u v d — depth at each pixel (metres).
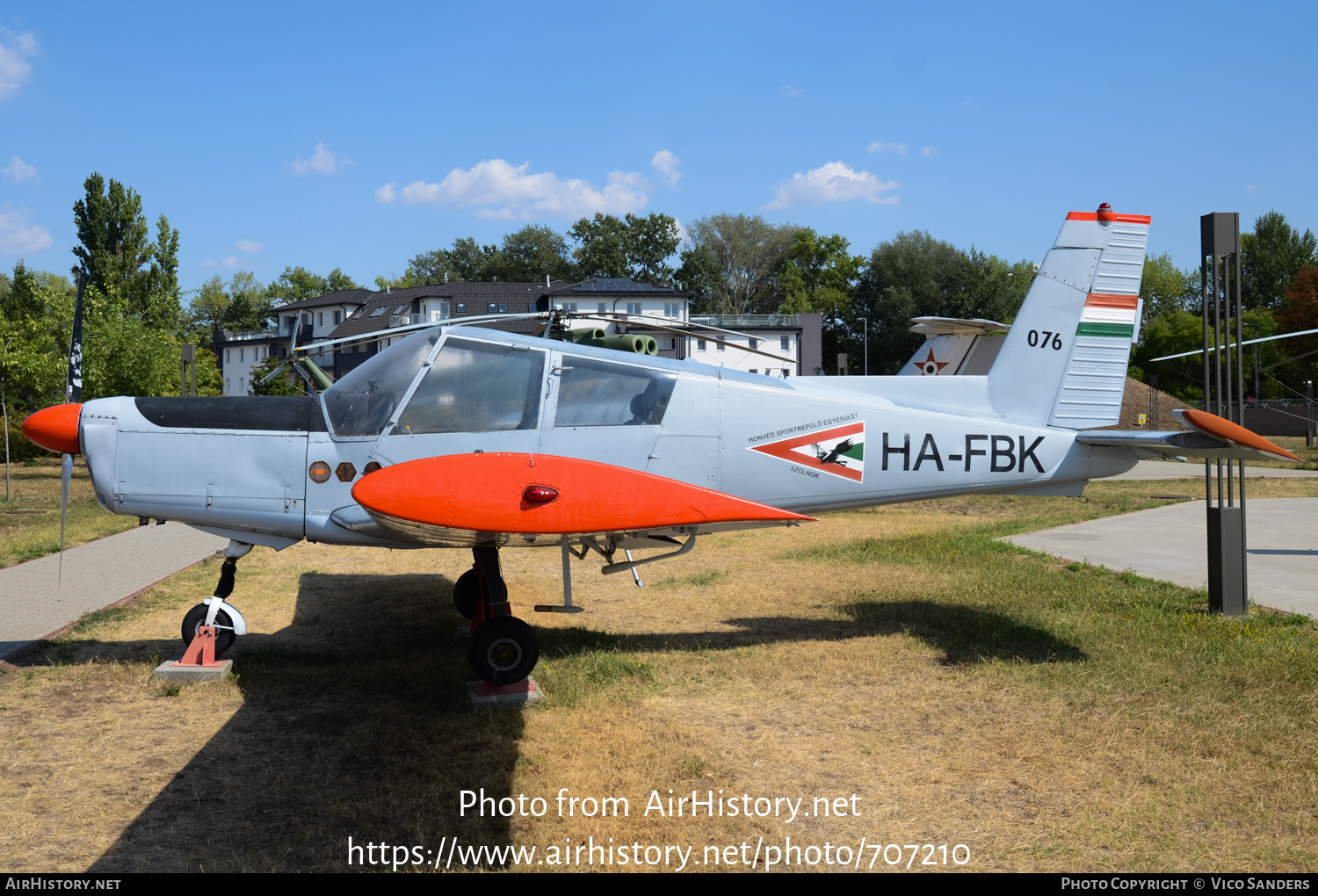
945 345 14.41
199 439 5.09
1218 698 4.38
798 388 5.67
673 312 48.44
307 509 5.11
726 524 4.61
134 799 3.34
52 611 6.66
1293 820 3.14
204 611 5.14
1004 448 5.89
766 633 6.00
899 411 5.75
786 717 4.31
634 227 76.19
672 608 6.82
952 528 11.47
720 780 3.55
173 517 5.14
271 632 6.08
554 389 5.20
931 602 6.80
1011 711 4.33
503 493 4.24
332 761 3.73
